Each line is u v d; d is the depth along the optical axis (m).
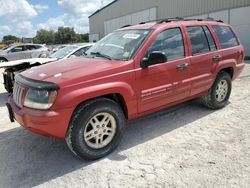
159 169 3.41
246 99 6.38
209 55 5.04
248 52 17.34
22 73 4.04
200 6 20.59
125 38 4.47
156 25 4.46
